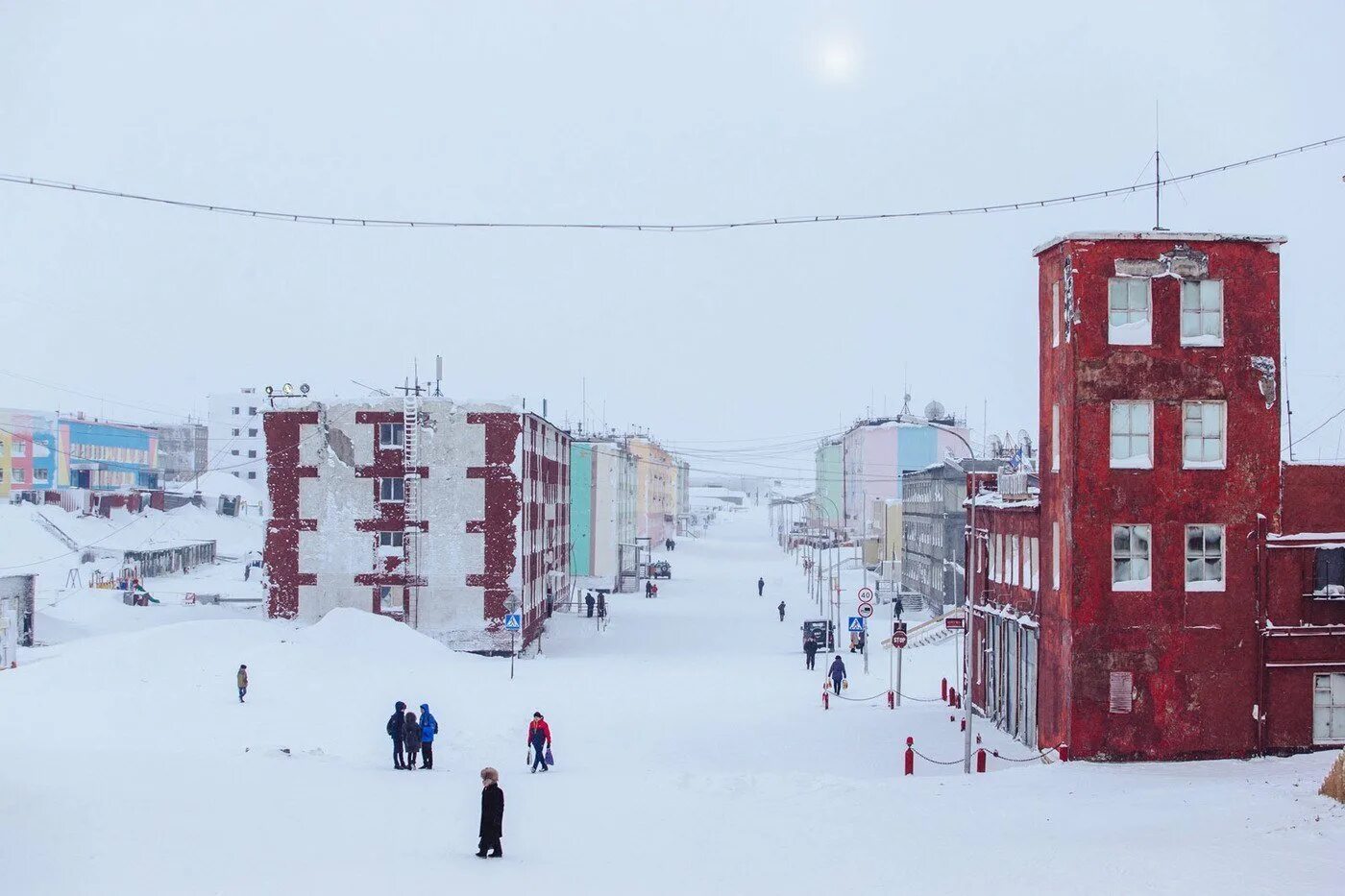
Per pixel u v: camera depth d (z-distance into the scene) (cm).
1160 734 3025
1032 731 3406
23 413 11725
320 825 2072
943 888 1644
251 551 10694
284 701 3884
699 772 2969
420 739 2947
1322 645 3066
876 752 3322
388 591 5912
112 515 10131
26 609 5450
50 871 1609
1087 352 3050
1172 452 3056
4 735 3069
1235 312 3069
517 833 2142
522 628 5903
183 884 1580
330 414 5953
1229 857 1733
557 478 7931
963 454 12244
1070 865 1741
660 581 11131
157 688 4003
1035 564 3416
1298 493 3098
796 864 1855
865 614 5222
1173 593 3042
